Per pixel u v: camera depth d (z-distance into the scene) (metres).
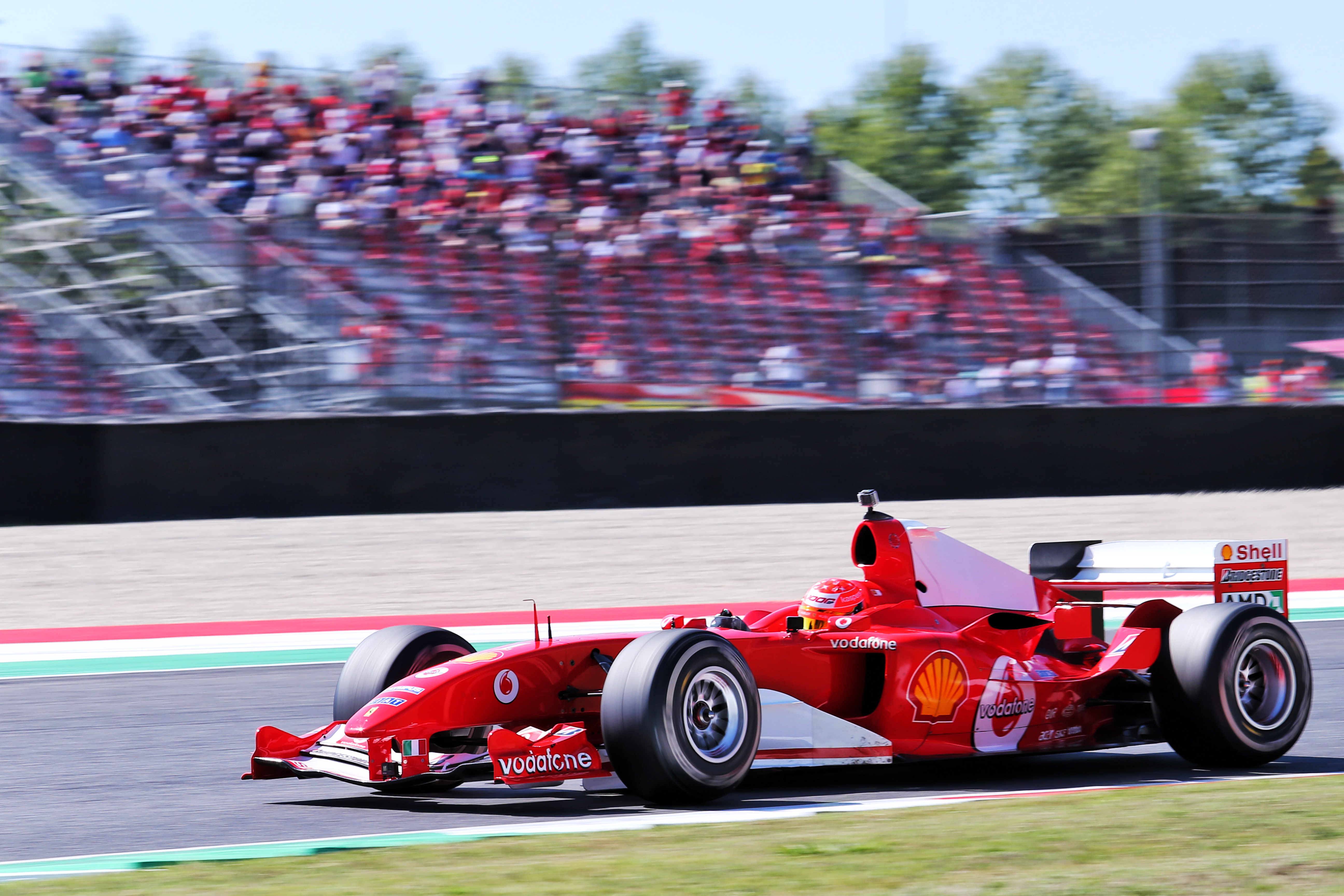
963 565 13.86
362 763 11.31
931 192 91.19
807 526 35.09
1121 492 39.72
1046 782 13.09
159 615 26.30
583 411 36.69
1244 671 13.45
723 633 12.31
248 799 12.77
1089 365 41.66
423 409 37.12
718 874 8.47
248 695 18.91
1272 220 42.75
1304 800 10.75
